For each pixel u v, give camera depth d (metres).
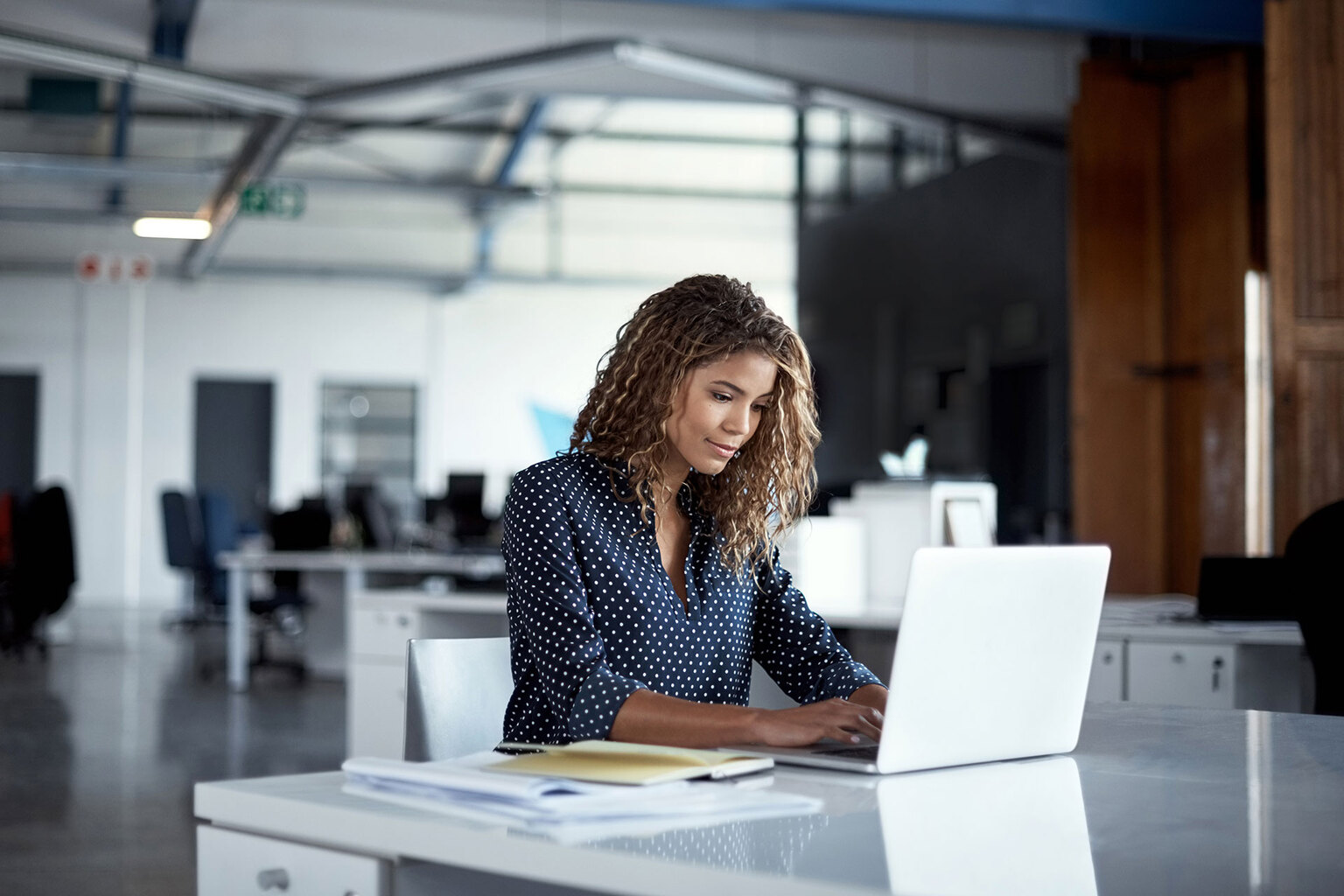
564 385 16.67
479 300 16.55
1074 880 0.92
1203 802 1.20
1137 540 7.15
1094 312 7.14
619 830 1.02
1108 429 7.13
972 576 1.34
